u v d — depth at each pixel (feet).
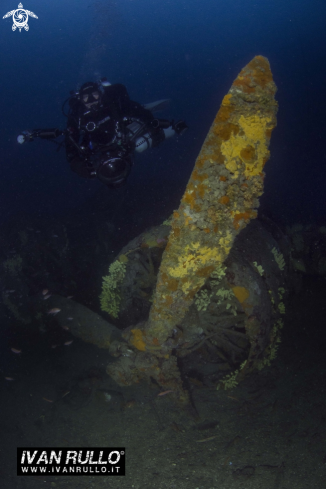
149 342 10.88
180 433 11.30
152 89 272.51
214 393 12.63
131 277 13.23
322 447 9.87
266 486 9.16
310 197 34.40
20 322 16.38
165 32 262.47
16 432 12.03
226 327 12.46
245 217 7.25
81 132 14.17
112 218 22.61
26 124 251.80
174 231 7.82
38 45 255.70
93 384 13.61
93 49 260.42
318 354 13.47
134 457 10.69
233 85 6.29
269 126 6.36
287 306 16.21
